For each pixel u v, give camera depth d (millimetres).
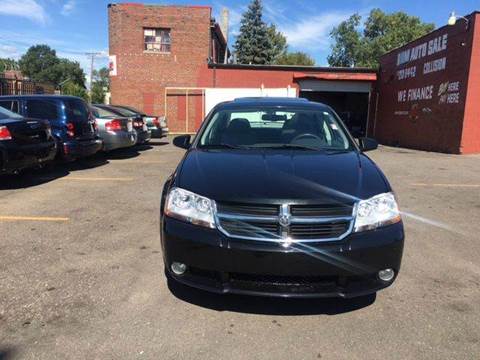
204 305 3764
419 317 3629
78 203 7234
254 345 3201
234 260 3336
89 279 4227
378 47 64375
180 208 3578
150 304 3762
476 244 5504
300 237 3328
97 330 3352
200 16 27422
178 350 3123
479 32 16688
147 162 12414
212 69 27719
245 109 5348
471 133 17219
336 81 27969
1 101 10234
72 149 10148
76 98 10688
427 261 4887
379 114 26953
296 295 3363
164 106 28000
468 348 3191
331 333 3375
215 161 4117
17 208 6852
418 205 7590
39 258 4742
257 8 54312
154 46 27750
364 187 3605
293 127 5059
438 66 19312
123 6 27156
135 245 5191
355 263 3344
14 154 7934
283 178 3654
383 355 3098
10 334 3275
